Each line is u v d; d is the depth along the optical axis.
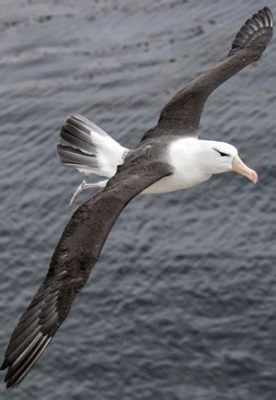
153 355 18.92
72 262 11.20
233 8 28.20
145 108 24.89
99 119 24.70
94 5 30.39
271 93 24.42
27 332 11.12
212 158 13.19
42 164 23.52
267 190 21.91
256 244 20.83
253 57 14.93
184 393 18.25
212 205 21.83
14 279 20.72
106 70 26.92
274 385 18.25
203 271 20.38
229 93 24.61
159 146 13.22
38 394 18.52
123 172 12.52
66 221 21.84
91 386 18.55
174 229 21.39
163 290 20.08
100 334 19.39
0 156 23.97
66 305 11.12
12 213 22.22
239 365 18.61
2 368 10.91
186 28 27.92
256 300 19.72
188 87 14.42
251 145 22.89
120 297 20.02
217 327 19.28
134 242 21.12
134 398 18.27
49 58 28.03
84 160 13.88
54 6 30.81
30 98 26.14
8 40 29.25
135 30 28.56
